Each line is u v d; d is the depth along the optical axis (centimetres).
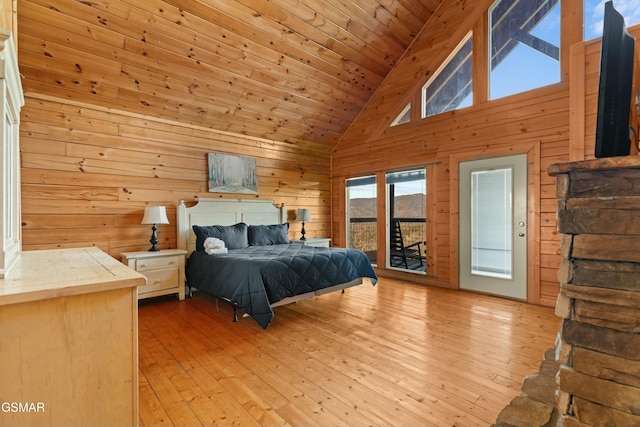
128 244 372
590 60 275
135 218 378
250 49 362
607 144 101
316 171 584
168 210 405
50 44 285
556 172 101
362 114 540
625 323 90
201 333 274
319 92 465
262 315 267
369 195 547
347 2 362
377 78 493
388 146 505
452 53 429
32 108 312
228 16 321
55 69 304
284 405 170
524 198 362
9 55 102
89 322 94
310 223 573
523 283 362
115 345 97
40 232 317
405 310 333
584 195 97
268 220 504
